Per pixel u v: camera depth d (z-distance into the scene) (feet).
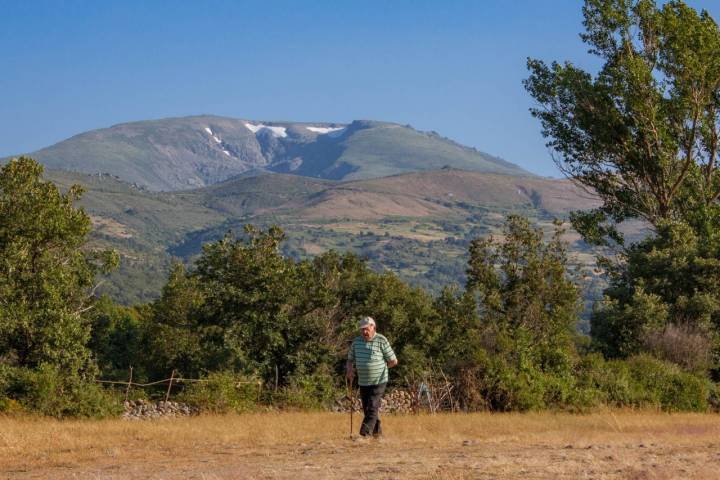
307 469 32.12
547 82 132.36
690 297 111.04
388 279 125.18
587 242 133.80
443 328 114.01
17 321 87.92
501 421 60.39
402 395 78.79
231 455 38.09
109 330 146.61
